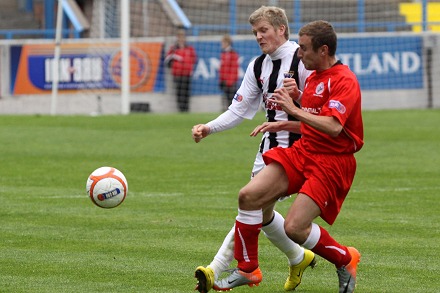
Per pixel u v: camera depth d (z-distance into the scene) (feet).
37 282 55.16
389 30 232.32
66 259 61.98
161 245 67.00
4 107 203.10
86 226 74.79
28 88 202.18
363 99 205.36
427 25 219.82
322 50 50.19
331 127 48.62
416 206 84.53
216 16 245.04
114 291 52.90
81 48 199.62
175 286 54.24
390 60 205.77
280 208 84.38
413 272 58.49
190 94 200.64
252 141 142.00
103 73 198.90
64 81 200.64
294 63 55.47
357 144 50.47
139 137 146.82
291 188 51.26
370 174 106.73
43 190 95.71
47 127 162.20
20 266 59.72
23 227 74.28
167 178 104.32
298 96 52.85
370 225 75.31
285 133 55.88
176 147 134.41
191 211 82.17
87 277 56.54
